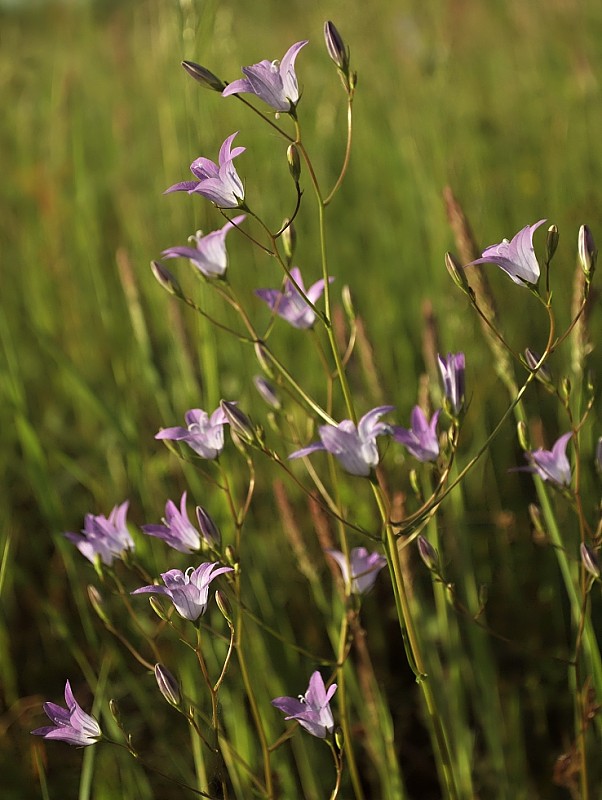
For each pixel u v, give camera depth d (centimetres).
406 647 60
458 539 74
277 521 88
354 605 65
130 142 137
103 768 73
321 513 67
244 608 62
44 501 77
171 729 79
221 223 113
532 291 58
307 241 120
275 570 85
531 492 93
